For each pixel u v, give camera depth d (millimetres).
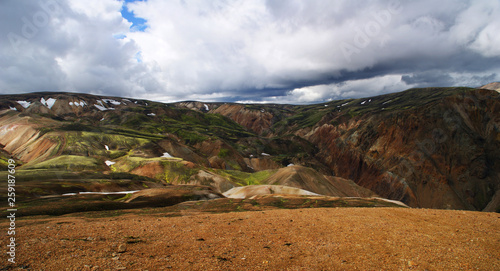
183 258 11078
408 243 13742
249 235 15180
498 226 17297
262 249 12703
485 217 19766
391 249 12859
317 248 12945
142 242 13320
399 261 11383
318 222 18391
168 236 14648
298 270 10328
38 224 19500
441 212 21844
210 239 14227
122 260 10461
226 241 13898
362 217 19812
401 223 17969
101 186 70250
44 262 9859
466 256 12000
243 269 10219
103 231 15383
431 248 13016
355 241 14047
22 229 15492
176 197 56469
